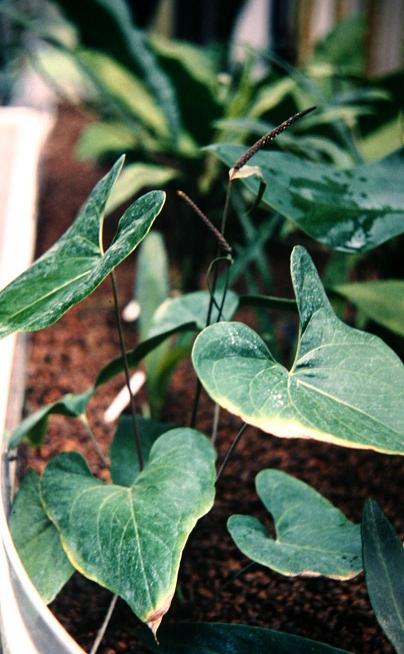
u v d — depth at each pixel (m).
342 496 1.20
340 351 0.80
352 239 0.95
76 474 0.87
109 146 2.00
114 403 1.39
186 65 1.51
